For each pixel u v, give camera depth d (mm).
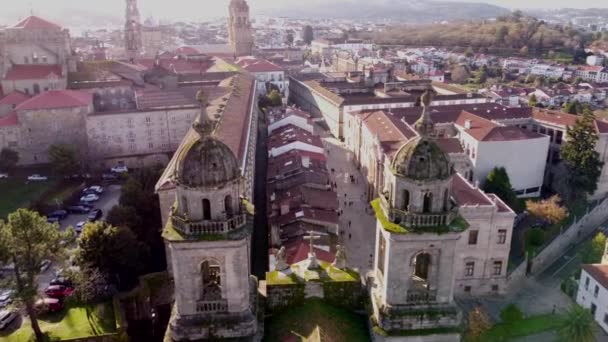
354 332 48188
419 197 43250
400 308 45812
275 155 137250
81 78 190500
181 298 44562
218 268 46562
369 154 139125
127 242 87000
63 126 153625
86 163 149125
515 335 81500
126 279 90312
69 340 74438
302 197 104625
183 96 174125
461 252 89312
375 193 127312
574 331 75125
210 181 41719
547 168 149000
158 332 82875
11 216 69688
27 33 179625
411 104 195250
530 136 133000
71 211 123625
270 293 50062
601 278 85062
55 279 90188
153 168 130375
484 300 91375
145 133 159750
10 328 78000
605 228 124938
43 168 151375
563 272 102938
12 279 73125
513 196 122188
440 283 45438
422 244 43969
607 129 138500
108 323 78562
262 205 118625
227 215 43312
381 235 47781
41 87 174500
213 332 44719
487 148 129000
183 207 43438
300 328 46469
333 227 96812
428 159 42719
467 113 154250
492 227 88375
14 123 150250
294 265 53375
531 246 105875
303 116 172625
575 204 131375
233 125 113062
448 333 45562
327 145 185625
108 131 155875
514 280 96625
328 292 50656
